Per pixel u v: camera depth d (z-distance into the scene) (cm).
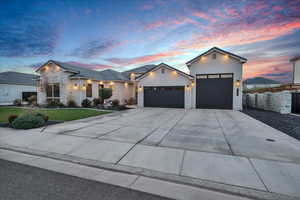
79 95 1470
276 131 589
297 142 457
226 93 1334
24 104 1716
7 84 1880
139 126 675
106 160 339
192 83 1417
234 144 440
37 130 597
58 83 1509
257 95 1483
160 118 886
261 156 354
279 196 214
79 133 555
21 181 255
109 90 1566
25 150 402
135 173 284
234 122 768
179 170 293
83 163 327
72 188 235
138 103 1566
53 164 322
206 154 367
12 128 632
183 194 221
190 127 659
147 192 226
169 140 477
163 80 1475
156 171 290
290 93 1067
